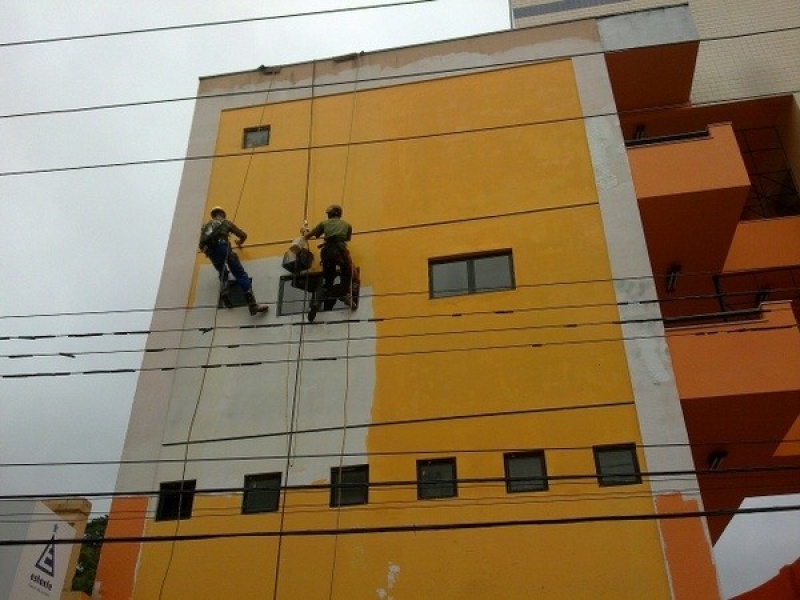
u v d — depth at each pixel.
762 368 13.10
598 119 16.47
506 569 12.09
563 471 12.78
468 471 13.08
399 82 17.92
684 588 11.52
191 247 16.62
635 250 14.70
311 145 17.44
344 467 13.55
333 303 15.29
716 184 15.05
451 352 14.30
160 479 13.95
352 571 12.48
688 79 18.28
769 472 16.55
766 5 21.17
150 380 15.05
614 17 17.92
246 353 15.05
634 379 13.38
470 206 15.91
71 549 12.72
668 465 12.52
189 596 12.66
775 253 17.88
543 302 14.45
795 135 19.00
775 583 15.70
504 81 17.42
